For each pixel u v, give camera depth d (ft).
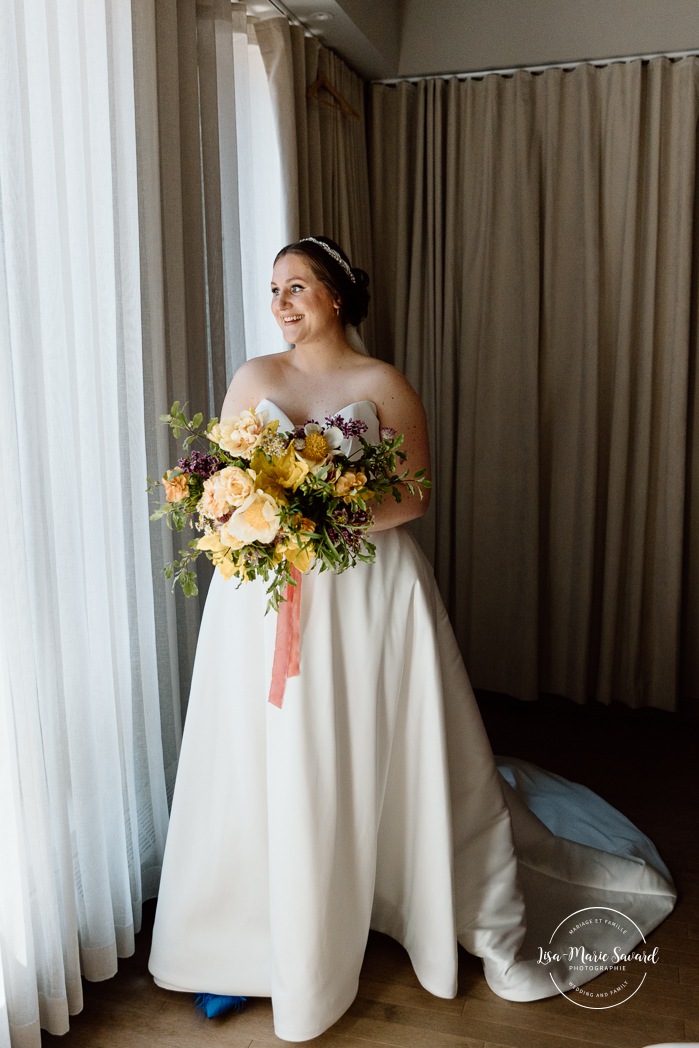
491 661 13.35
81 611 6.72
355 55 11.79
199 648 7.07
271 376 7.20
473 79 12.61
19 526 5.95
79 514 6.74
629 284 12.15
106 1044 6.62
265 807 6.86
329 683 6.47
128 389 7.38
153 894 8.22
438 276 12.89
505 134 12.46
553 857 8.34
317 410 7.06
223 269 8.79
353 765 6.71
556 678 13.25
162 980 7.12
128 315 7.30
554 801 9.75
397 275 13.08
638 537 12.55
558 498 12.87
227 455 5.98
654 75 11.80
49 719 6.39
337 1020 6.85
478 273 12.73
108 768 7.11
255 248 9.61
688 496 12.61
